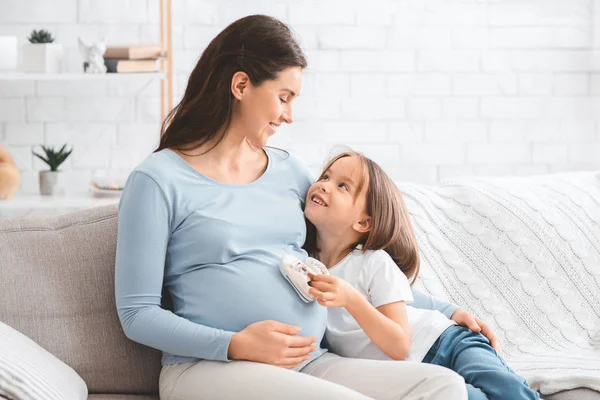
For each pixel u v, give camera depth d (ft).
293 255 7.59
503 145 16.30
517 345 9.07
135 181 7.15
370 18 15.85
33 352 6.61
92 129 15.62
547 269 9.49
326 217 7.85
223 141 7.53
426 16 15.96
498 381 7.20
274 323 6.86
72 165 15.62
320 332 7.51
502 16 16.07
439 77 16.08
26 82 15.40
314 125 15.94
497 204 9.68
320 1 15.75
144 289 7.01
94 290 7.50
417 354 7.73
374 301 7.71
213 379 6.75
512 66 16.17
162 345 6.89
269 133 7.55
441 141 16.19
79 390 6.75
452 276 9.21
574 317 9.44
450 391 6.54
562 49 16.22
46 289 7.38
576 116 16.35
